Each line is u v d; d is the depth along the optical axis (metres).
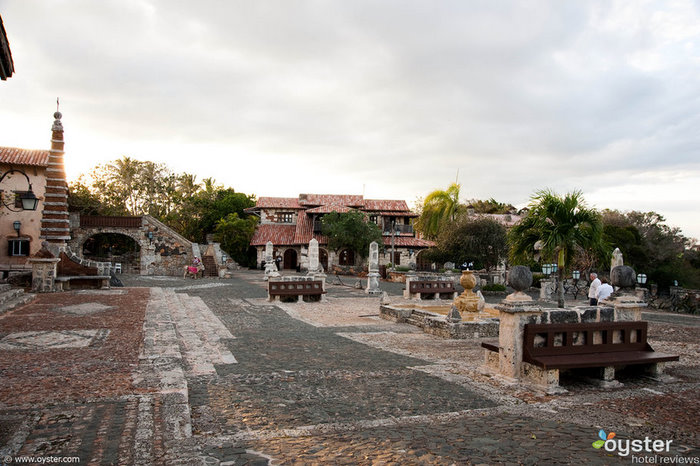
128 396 5.89
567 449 4.52
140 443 4.47
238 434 4.95
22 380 6.55
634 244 36.09
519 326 7.24
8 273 23.08
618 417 5.62
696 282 36.31
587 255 28.61
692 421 5.49
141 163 57.03
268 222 55.41
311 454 4.39
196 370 7.90
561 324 7.23
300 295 20.94
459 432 5.02
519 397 6.42
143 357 8.15
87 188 52.72
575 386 7.06
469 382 7.18
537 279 34.34
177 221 57.16
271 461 4.21
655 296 28.02
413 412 5.78
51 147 23.70
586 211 15.80
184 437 4.68
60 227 23.48
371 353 9.84
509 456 4.33
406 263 51.97
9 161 31.94
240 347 10.29
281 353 9.70
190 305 18.34
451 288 23.53
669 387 7.09
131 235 40.56
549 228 15.97
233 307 18.39
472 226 38.34
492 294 29.95
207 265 41.75
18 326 11.20
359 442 4.71
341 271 46.22
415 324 14.50
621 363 7.10
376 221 54.84
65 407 5.45
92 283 22.69
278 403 6.13
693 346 11.26
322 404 6.10
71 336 9.99
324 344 10.93
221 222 54.41
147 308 15.23
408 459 4.25
